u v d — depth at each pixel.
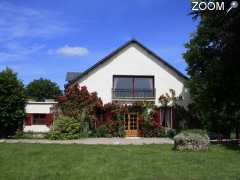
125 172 10.80
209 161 12.93
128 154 14.95
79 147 17.91
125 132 28.25
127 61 29.92
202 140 16.30
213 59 22.25
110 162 12.73
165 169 11.30
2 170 11.15
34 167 11.71
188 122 29.25
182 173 10.62
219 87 22.61
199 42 24.41
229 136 26.30
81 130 27.33
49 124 30.92
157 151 16.09
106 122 28.30
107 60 29.77
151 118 28.73
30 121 35.06
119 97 29.44
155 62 30.11
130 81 29.97
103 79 29.48
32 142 21.50
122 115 28.55
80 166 11.88
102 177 10.05
